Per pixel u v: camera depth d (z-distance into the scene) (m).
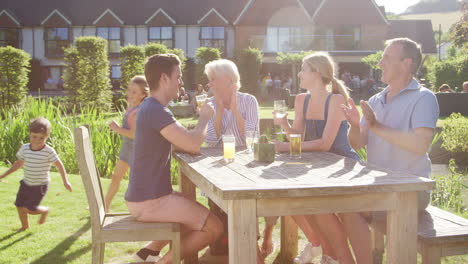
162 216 2.80
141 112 2.82
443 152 9.66
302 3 33.69
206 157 3.20
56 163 4.33
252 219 2.22
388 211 2.44
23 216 4.20
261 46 32.03
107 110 20.59
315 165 2.81
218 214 3.73
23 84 19.33
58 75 33.91
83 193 5.54
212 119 4.19
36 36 33.72
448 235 2.60
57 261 3.53
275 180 2.37
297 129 3.74
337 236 2.79
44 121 4.22
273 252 3.79
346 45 31.80
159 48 24.16
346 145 3.55
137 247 3.89
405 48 3.17
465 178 7.66
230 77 4.07
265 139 3.03
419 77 28.45
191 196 3.58
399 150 3.21
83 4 34.50
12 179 6.23
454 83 22.47
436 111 3.08
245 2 34.56
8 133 8.84
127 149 4.55
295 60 27.08
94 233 2.69
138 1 34.72
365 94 27.44
